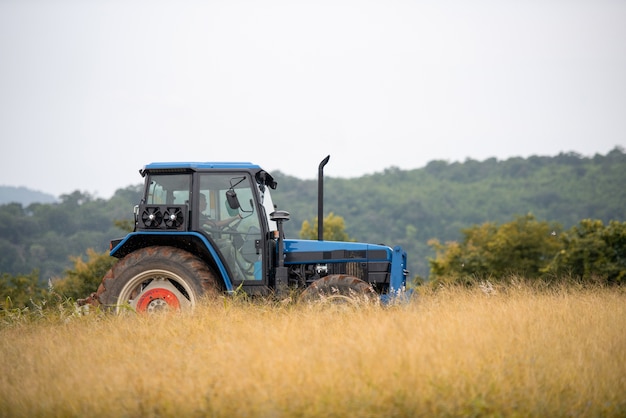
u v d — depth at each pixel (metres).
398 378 15.16
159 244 28.55
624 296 28.53
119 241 28.97
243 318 22.70
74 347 19.97
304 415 13.97
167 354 18.53
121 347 19.64
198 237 27.59
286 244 29.83
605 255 149.12
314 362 16.25
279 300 26.86
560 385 15.62
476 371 15.91
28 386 16.64
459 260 178.50
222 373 16.19
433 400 14.34
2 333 24.09
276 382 15.21
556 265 153.62
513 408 14.45
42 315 27.16
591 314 22.95
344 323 21.50
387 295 28.72
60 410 15.05
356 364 15.95
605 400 15.18
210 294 26.86
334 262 29.73
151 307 27.38
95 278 110.75
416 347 16.92
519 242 172.50
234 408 14.36
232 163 28.55
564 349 18.22
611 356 17.62
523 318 21.59
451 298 27.17
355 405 14.12
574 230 159.25
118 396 15.30
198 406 14.59
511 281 30.08
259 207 27.95
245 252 27.77
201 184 28.08
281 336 18.69
